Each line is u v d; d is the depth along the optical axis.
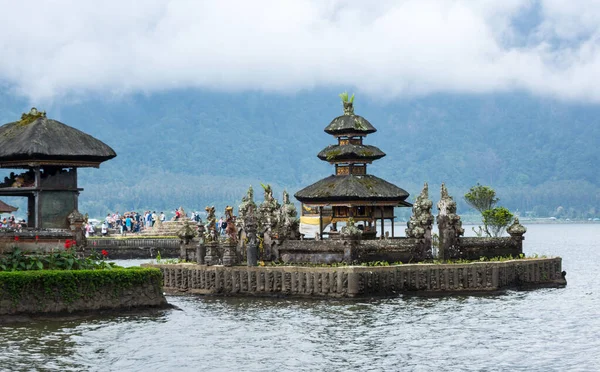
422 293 87.12
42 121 85.06
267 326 72.38
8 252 69.19
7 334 64.06
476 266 89.50
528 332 70.81
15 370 56.16
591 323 74.62
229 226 92.00
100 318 69.50
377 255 88.06
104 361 59.09
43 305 67.12
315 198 97.75
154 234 157.38
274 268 87.38
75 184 84.31
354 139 101.88
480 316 77.38
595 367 59.44
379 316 76.81
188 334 67.88
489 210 135.75
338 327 72.12
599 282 108.31
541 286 96.69
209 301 86.12
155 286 73.62
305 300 85.25
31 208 86.19
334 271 84.69
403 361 60.94
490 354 63.12
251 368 58.72
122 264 128.25
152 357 60.66
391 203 98.06
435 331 70.88
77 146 83.44
